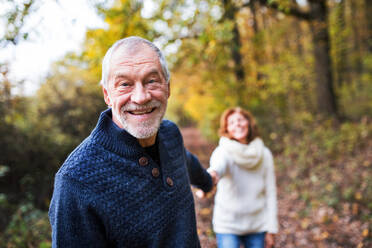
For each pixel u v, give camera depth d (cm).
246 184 224
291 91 858
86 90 608
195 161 169
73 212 96
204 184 183
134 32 397
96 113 628
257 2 607
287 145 683
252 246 228
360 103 946
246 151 220
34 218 388
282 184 535
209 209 446
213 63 698
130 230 103
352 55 1141
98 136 104
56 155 548
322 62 764
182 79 896
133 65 103
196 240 128
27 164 509
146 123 106
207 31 404
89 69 426
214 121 939
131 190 104
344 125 663
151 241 107
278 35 891
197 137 1546
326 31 760
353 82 1173
